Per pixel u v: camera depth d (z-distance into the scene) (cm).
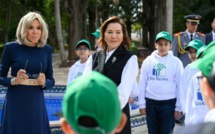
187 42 865
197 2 3453
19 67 508
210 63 215
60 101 1271
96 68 464
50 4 3741
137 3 4384
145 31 4547
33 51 518
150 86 661
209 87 203
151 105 661
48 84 532
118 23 461
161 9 2464
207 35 907
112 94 181
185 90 627
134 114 819
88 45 733
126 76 445
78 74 729
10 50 512
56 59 3412
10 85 507
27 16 508
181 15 3850
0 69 530
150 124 666
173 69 653
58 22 2494
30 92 512
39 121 520
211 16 3102
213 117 205
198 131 170
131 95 571
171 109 653
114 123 182
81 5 2806
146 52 3391
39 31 512
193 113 522
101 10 4288
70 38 2700
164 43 653
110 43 457
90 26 4412
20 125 509
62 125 189
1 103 1199
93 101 176
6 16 3794
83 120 177
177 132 179
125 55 455
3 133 522
